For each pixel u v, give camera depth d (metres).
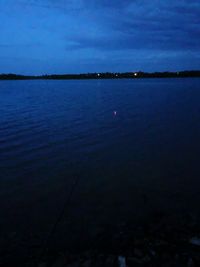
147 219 10.55
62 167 17.34
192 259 7.50
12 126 31.55
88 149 21.67
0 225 10.42
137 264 7.46
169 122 33.91
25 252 8.68
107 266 7.46
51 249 8.81
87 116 40.56
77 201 12.45
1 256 8.49
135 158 19.05
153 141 24.02
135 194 13.06
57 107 53.78
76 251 8.62
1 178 15.42
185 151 20.47
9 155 19.97
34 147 22.20
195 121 34.16
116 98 75.81
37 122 34.66
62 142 23.95
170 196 12.72
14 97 82.88
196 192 13.09
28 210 11.65
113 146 22.52
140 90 118.31
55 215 11.16
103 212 11.33
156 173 15.89
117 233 9.52
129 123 33.81
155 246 8.21
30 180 15.13
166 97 75.62
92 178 15.36
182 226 9.62
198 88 127.50
